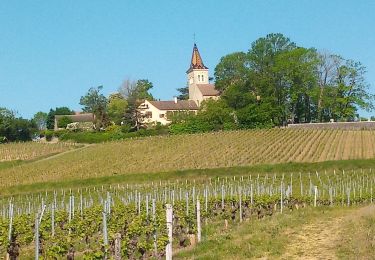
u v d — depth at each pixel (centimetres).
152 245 1922
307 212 2981
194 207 2919
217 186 5206
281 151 7281
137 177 6366
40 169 7450
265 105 10969
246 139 8388
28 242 2209
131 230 2039
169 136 9362
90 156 8119
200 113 11594
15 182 6712
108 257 1769
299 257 1758
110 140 10606
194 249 2030
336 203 3875
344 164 6181
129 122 12706
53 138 12825
